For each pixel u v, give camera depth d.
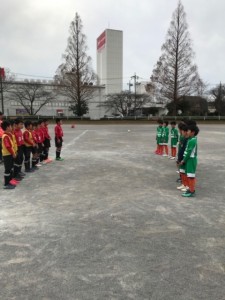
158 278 2.87
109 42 87.69
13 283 2.79
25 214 4.70
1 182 6.90
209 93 62.44
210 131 26.19
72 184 6.71
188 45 42.19
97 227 4.17
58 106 58.88
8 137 6.32
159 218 4.54
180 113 51.66
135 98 58.75
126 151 12.47
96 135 21.31
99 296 2.59
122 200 5.47
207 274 2.95
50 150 12.81
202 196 5.77
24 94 53.53
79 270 3.01
